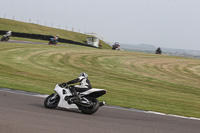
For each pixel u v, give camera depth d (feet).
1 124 30.17
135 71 155.22
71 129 31.73
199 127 43.86
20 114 36.96
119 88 96.68
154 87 111.45
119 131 34.04
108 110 51.60
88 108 44.96
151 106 65.10
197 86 128.06
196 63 224.94
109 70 148.66
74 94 45.14
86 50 235.20
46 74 112.78
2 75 94.32
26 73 108.17
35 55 168.25
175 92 104.22
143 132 35.29
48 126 31.83
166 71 168.14
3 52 162.09
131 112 52.11
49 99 46.50
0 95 54.65
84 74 47.44
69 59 171.32
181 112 60.70
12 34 291.58
